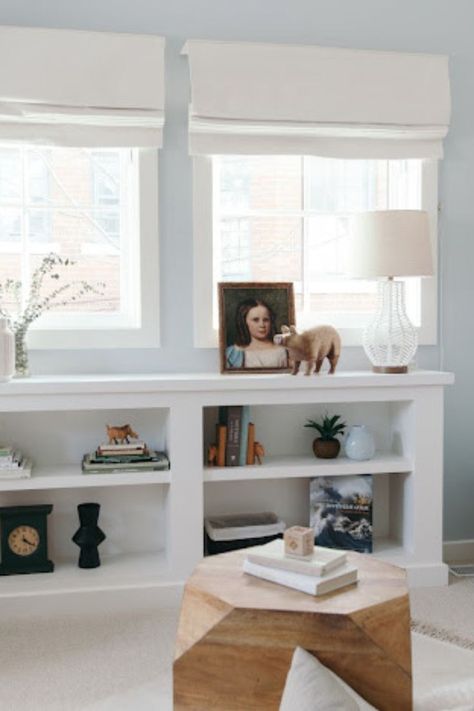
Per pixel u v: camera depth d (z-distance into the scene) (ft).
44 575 10.65
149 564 11.05
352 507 11.47
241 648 6.55
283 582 6.96
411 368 12.06
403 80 12.03
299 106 11.69
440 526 11.50
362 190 12.59
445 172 12.46
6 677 8.63
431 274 11.31
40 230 11.70
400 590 6.87
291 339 11.10
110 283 11.91
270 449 12.07
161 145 11.39
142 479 10.64
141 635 9.74
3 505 11.27
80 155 11.71
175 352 11.78
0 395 10.10
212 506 11.91
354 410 12.27
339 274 12.58
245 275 12.26
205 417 11.84
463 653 9.18
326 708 5.49
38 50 10.99
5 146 11.39
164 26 11.55
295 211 12.32
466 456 12.75
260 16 11.81
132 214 11.75
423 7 12.28
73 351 11.50
